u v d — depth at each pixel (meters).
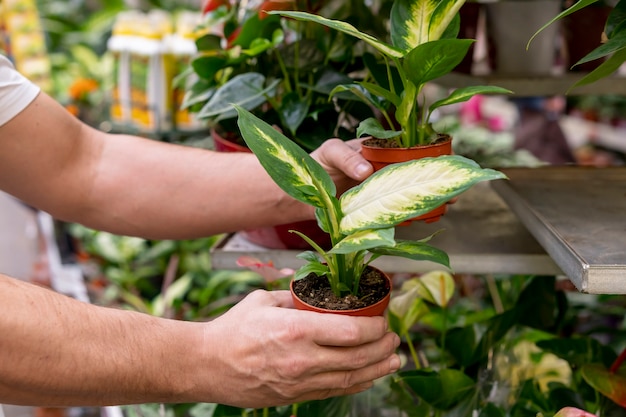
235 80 1.22
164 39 2.14
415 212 0.67
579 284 0.79
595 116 2.74
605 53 0.76
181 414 1.37
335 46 1.28
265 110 1.40
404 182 0.71
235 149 1.24
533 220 1.00
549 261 1.04
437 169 0.70
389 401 1.17
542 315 1.38
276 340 0.77
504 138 2.51
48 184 1.18
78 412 1.92
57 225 2.40
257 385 0.81
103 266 2.36
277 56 1.28
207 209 1.16
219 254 1.17
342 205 0.75
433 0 0.85
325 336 0.75
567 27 1.39
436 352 1.47
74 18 3.74
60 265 2.17
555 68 1.68
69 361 0.78
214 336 0.82
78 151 1.20
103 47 3.35
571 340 1.22
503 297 1.50
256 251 1.17
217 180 1.15
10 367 0.77
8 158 1.15
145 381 0.81
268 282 1.21
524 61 1.40
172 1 3.37
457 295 1.75
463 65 1.42
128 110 2.17
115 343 0.80
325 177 0.76
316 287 0.82
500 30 1.39
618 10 0.86
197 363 0.81
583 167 1.27
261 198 1.13
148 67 2.09
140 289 2.30
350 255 0.78
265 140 0.75
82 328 0.80
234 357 0.80
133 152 1.21
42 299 0.81
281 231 1.15
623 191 1.12
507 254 1.05
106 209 1.20
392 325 1.26
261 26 1.27
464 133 2.39
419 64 0.78
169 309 1.85
